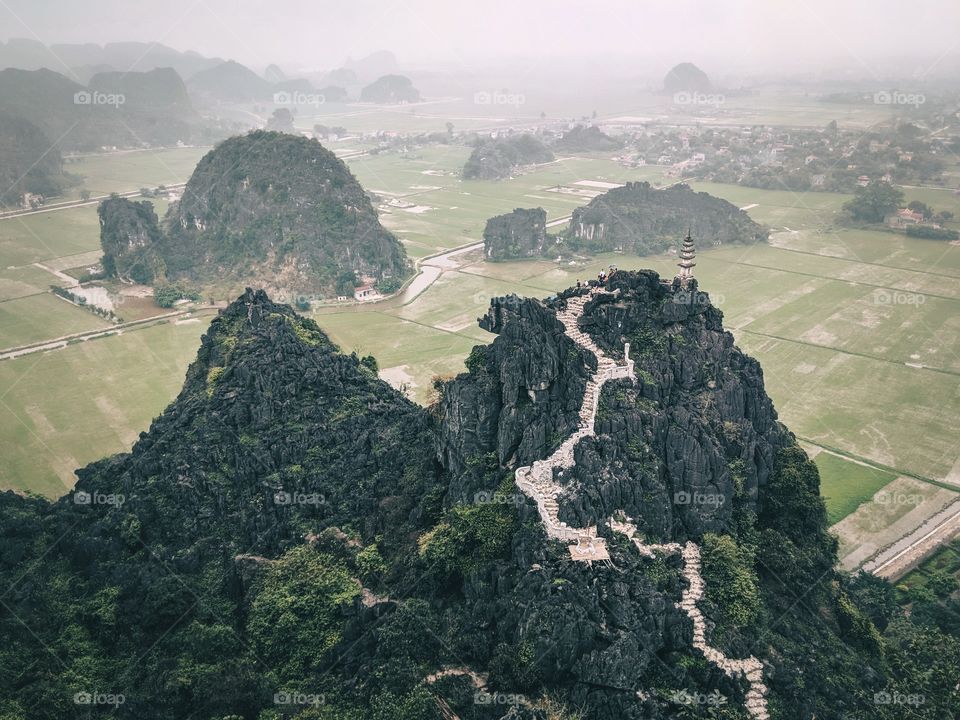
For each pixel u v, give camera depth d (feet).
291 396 640.58
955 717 442.91
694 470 491.72
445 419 537.65
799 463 535.60
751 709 406.41
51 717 459.73
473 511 479.41
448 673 432.66
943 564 605.73
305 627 496.23
